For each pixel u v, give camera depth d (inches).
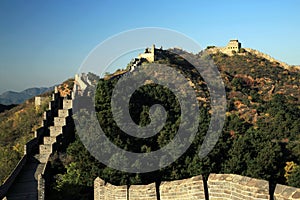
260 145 1513.3
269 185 429.1
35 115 2379.4
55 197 1145.4
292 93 4018.2
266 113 3063.5
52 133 1701.5
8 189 1232.2
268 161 1406.3
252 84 4220.0
